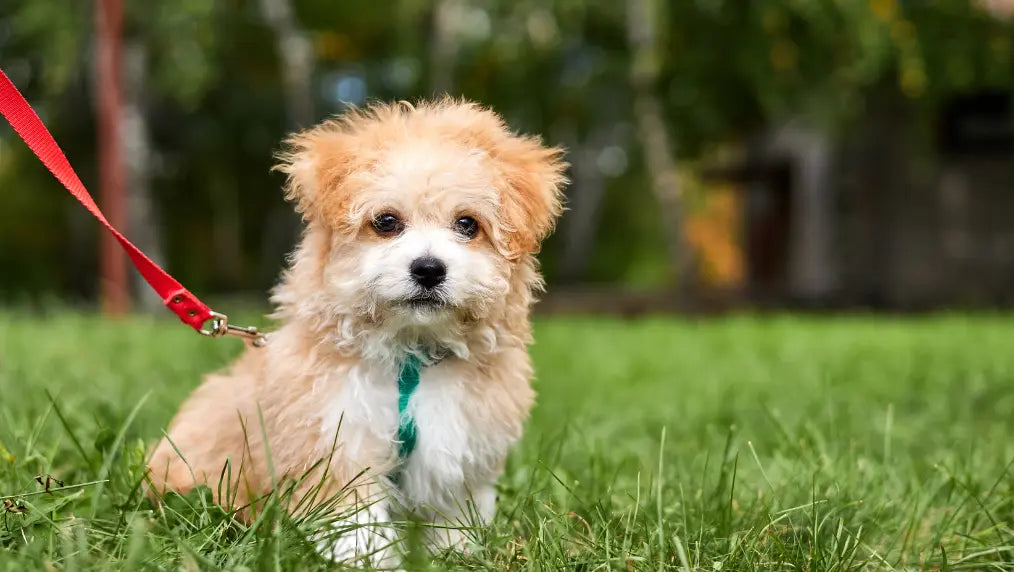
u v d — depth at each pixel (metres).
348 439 1.04
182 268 8.28
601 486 1.18
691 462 1.27
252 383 1.10
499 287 1.08
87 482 1.08
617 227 10.34
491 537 1.05
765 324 3.40
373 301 1.05
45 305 4.25
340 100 1.24
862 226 5.51
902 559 1.07
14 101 1.08
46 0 4.48
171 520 1.04
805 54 3.94
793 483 1.16
